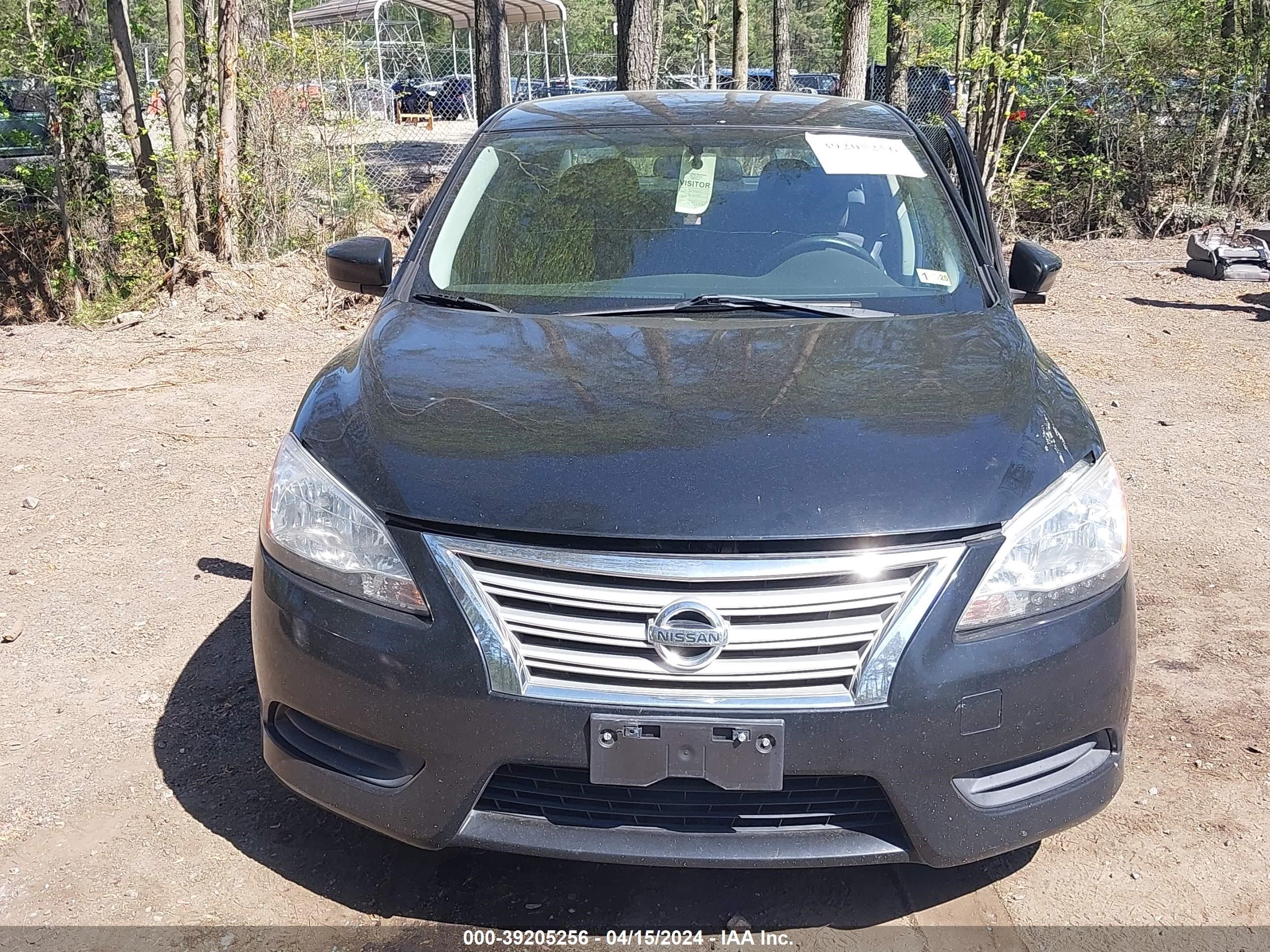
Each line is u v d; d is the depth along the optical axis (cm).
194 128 1039
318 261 1048
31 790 316
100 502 539
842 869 288
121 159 1038
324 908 271
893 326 316
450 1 2327
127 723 351
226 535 502
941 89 1625
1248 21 1359
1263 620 429
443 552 236
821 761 227
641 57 1183
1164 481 579
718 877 284
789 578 226
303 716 260
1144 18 1385
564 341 302
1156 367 797
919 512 233
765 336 305
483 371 287
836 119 409
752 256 349
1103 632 247
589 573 227
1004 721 235
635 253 351
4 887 277
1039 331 907
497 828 240
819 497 232
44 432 643
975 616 234
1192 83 1368
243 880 280
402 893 277
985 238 426
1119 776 259
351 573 246
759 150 384
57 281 1035
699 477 236
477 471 243
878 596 229
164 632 411
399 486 245
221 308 939
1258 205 1403
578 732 228
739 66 1678
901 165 388
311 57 1145
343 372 312
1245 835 303
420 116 1980
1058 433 268
